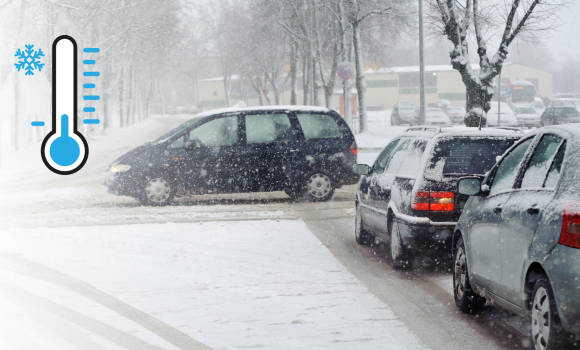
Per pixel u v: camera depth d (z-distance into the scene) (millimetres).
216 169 14312
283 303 6195
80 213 13352
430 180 7336
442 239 7223
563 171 4410
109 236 10352
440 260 8469
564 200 4191
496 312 5949
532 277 4445
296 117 14766
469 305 5852
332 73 40875
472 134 7559
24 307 6125
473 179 5680
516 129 7859
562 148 4625
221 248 9227
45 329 5406
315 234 10656
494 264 5184
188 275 7480
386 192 8297
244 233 10531
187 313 5859
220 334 5207
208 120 14477
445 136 7578
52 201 15773
